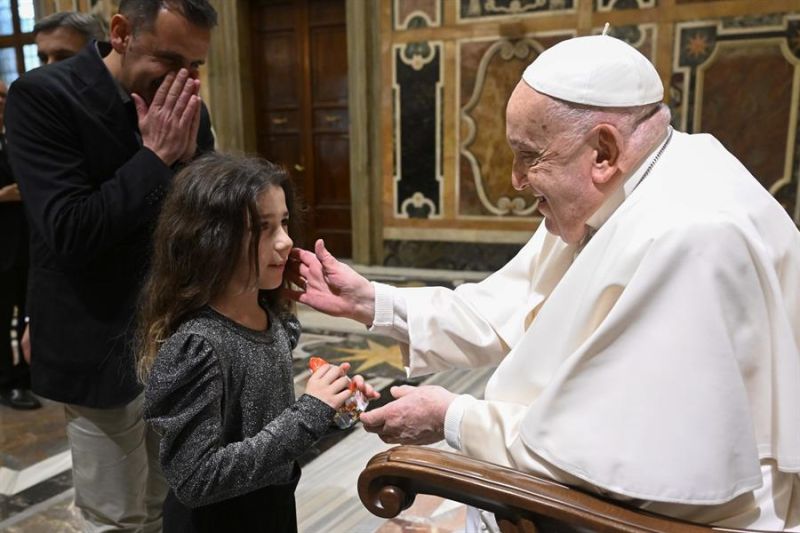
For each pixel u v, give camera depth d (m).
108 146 1.61
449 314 1.72
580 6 5.62
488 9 5.88
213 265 1.21
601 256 1.24
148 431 1.83
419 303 1.73
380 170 6.49
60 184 1.53
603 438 1.09
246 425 1.26
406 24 6.15
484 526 1.69
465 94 6.08
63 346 1.64
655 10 5.44
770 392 1.12
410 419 1.35
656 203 1.19
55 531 2.39
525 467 1.18
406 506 1.19
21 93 1.55
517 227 6.12
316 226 7.13
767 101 5.30
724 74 5.36
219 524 1.30
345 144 6.87
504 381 1.37
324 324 4.88
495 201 6.16
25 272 3.62
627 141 1.22
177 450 1.17
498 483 1.09
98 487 1.76
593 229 1.35
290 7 6.79
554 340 1.30
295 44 6.84
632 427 1.08
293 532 1.45
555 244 1.58
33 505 2.57
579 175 1.24
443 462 1.14
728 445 1.05
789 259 1.20
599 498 1.09
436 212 6.37
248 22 6.89
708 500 1.04
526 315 1.60
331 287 1.69
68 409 1.74
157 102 1.58
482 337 1.71
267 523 1.34
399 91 6.28
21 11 5.59
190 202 1.22
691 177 1.22
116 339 1.64
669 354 1.07
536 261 1.73
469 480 1.10
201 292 1.23
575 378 1.14
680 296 1.09
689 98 5.48
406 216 6.48
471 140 6.13
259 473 1.17
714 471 1.04
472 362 1.74
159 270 1.27
